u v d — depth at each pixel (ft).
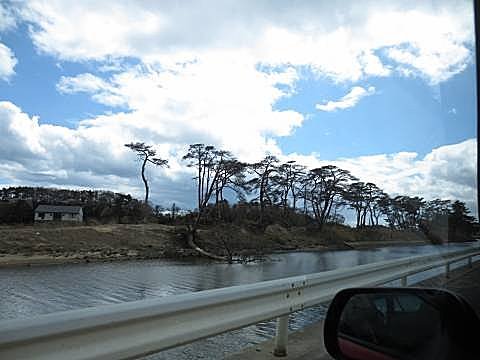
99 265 102.78
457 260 9.58
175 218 188.65
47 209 195.31
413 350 6.91
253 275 70.23
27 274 75.82
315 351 13.69
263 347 14.21
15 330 7.10
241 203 172.65
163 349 9.71
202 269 85.15
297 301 14.37
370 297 7.82
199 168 170.91
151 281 63.36
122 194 202.90
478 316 6.45
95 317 8.26
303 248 128.88
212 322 11.07
